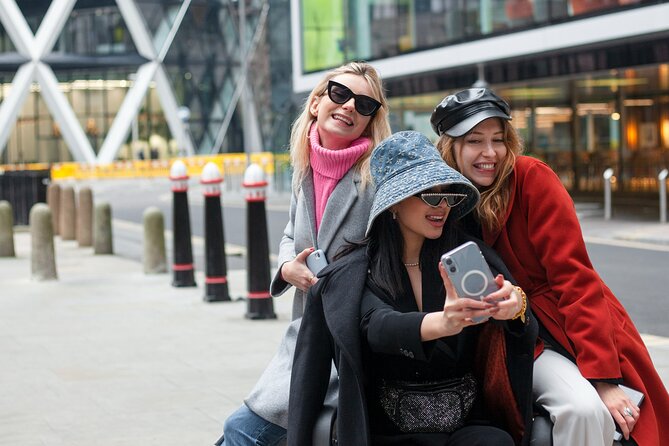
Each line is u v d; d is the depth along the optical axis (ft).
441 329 9.55
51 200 73.77
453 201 10.30
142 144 195.72
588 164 93.86
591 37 67.46
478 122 11.48
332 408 11.25
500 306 9.39
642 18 63.77
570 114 94.07
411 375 10.61
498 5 75.31
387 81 89.56
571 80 81.00
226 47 200.95
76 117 192.75
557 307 11.64
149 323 32.60
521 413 10.63
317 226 12.66
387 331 9.96
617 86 87.92
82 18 190.90
